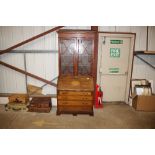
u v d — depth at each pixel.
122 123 4.73
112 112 5.45
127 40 5.75
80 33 5.12
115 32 5.54
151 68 6.02
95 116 5.15
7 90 6.05
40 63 5.78
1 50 5.62
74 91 5.02
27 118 4.95
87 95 5.04
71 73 5.49
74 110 5.18
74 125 4.59
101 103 5.82
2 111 5.40
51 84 5.89
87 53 5.35
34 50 5.64
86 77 5.39
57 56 5.70
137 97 5.48
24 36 5.55
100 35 5.57
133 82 5.99
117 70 5.97
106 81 6.06
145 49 5.84
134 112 5.47
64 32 5.09
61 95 5.05
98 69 5.93
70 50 5.32
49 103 5.50
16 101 5.52
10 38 5.57
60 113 5.19
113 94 6.19
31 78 5.93
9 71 5.86
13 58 5.73
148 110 5.55
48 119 4.92
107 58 5.85
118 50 5.81
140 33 5.68
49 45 5.63
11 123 4.64
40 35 5.43
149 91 5.71
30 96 5.99
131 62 5.84
